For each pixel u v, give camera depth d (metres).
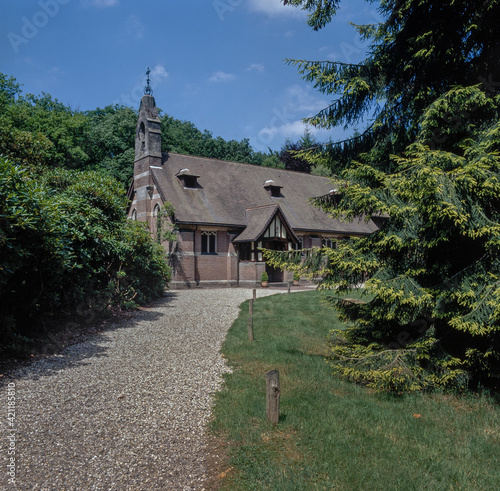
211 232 26.50
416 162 5.89
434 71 7.35
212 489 3.97
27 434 4.98
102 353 8.76
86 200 12.38
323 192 35.28
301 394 6.38
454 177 5.58
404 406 6.04
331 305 7.89
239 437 4.94
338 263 6.65
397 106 7.77
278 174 34.59
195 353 8.96
